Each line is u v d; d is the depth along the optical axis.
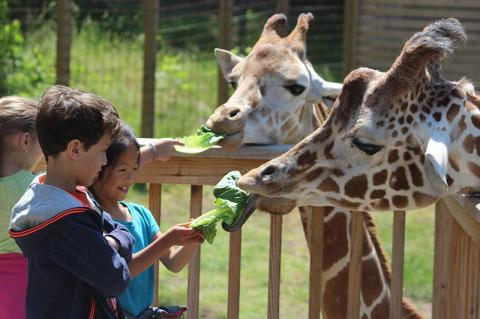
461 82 4.37
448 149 4.12
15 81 13.23
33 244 3.47
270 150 4.83
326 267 5.32
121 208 4.25
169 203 11.41
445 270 4.73
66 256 3.43
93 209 3.53
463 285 4.66
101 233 3.53
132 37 16.41
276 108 5.28
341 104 4.29
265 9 18.66
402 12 15.42
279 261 4.79
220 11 12.26
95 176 3.64
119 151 3.97
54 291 3.48
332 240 5.27
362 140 4.20
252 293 9.07
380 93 4.19
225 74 5.78
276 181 4.29
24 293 4.01
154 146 4.61
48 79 13.62
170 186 11.94
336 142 4.29
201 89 14.73
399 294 4.76
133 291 4.18
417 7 15.39
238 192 4.27
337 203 4.37
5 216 4.04
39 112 3.51
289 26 16.92
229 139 5.04
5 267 4.03
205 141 4.86
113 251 3.49
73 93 3.53
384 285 5.34
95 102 3.51
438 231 4.71
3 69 13.30
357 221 4.79
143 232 4.31
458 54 15.50
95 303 3.56
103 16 16.70
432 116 4.17
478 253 4.45
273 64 5.32
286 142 5.46
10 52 13.41
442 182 3.94
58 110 3.46
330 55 17.23
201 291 9.10
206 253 10.15
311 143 4.32
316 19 18.08
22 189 4.07
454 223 4.71
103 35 16.05
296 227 11.15
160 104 14.00
